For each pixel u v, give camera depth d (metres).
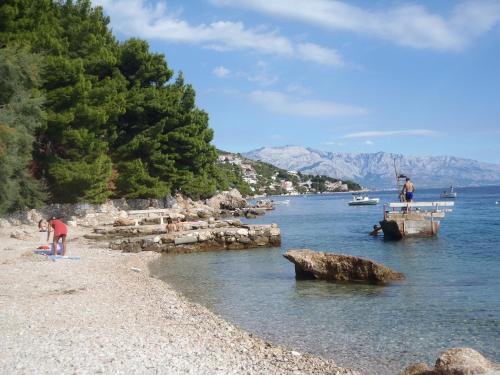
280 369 8.90
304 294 17.02
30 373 7.46
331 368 9.38
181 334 10.84
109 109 47.31
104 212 50.19
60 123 41.09
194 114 65.38
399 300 15.70
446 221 50.31
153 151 57.91
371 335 11.98
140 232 37.41
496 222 48.16
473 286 17.64
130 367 7.94
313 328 12.66
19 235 30.89
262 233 32.75
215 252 30.67
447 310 14.24
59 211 46.25
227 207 81.38
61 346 9.07
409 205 35.66
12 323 10.87
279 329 12.59
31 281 16.34
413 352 10.68
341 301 15.78
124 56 58.78
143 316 12.52
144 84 61.12
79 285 16.27
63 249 23.89
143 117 58.62
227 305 15.48
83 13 54.69
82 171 42.62
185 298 16.36
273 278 20.48
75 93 42.19
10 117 34.50
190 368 8.13
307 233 42.97
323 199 188.25
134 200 59.12
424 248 29.58
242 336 11.47
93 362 8.10
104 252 27.17
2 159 33.72
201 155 64.94
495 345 11.02
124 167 55.19
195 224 38.22
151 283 18.03
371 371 9.59
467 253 26.70
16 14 41.34
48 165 43.09
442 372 7.57
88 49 48.72
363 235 39.59
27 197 39.94
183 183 62.44
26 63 37.25
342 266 19.44
